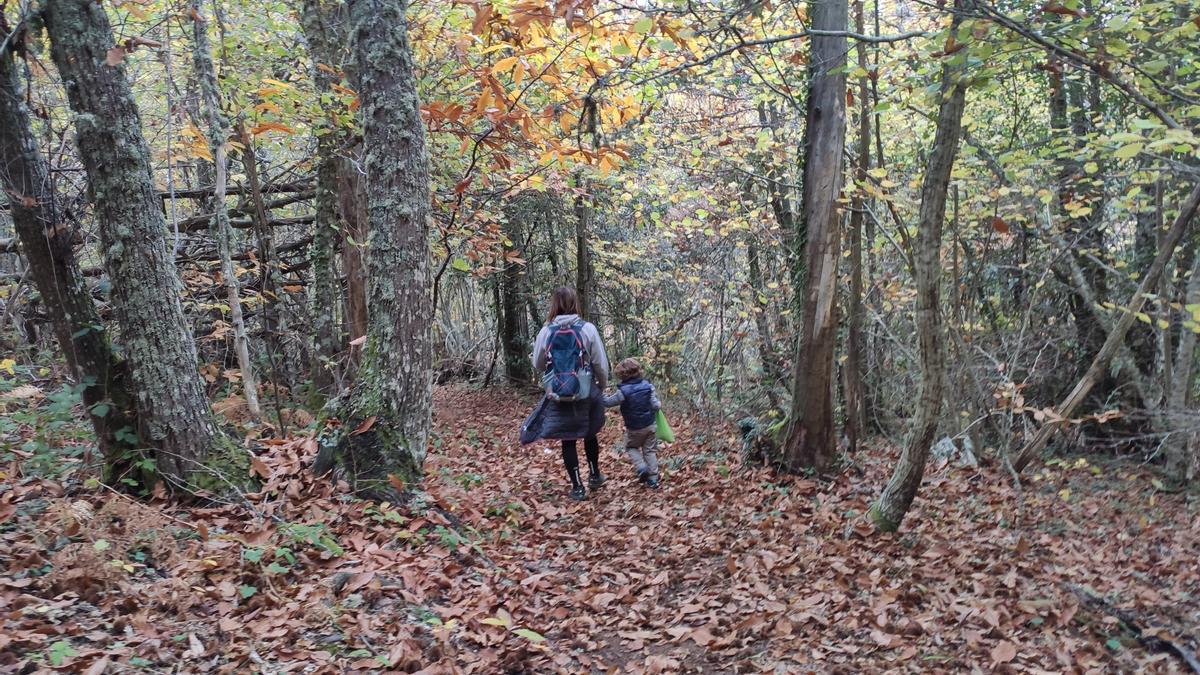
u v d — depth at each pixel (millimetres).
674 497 7168
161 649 3152
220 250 7746
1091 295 9188
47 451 4988
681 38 4875
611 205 14672
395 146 5148
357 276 9047
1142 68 4461
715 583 5059
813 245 7586
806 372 7773
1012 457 8805
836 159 7461
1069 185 8672
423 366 5367
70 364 4703
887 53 8297
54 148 6648
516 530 5836
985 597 4824
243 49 9500
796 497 7152
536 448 10211
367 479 5137
